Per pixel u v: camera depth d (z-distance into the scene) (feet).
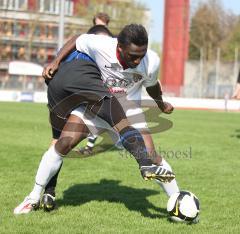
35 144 91.56
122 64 38.11
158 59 39.78
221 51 552.41
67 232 36.14
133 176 60.54
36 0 518.37
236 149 93.86
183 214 38.73
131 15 485.97
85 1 518.78
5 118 158.61
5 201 45.42
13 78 384.88
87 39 39.47
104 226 38.04
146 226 38.24
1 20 516.73
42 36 520.42
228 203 47.52
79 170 64.13
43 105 263.49
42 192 44.91
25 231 36.19
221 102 334.24
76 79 38.70
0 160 70.79
